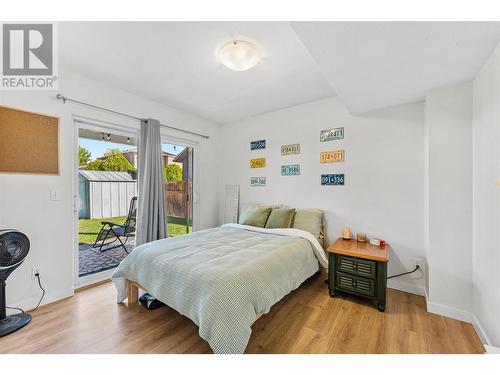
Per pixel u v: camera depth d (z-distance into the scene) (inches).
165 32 67.0
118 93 105.5
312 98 116.8
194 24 63.4
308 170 122.0
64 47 74.5
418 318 73.9
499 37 51.2
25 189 78.5
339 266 87.7
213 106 128.6
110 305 82.0
